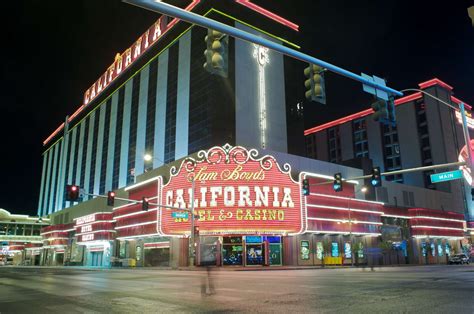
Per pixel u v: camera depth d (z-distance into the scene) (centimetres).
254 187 4378
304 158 5131
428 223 6544
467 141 2388
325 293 1399
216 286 1788
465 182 8206
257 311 1039
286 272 3177
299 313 989
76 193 3048
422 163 8269
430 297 1228
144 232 5178
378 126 9350
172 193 4622
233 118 5578
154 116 7106
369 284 1727
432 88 8325
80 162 9825
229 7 6144
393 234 5969
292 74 6550
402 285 1650
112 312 1085
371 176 2633
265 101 6028
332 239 5059
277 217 4378
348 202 5050
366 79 1386
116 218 6072
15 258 11769
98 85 9744
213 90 5775
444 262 6800
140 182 5391
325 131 10700
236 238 4488
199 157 4531
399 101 8900
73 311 1121
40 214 12012
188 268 4109
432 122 8200
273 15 6575
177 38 6969
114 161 8162
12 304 1308
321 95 1255
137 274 3172
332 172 5431
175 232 4525
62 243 8044
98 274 3291
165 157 6506
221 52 1075
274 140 5944
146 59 7838
